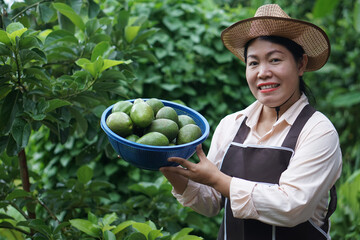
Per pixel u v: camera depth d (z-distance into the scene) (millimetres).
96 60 1646
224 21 3359
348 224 2863
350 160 3967
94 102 1892
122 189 2889
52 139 2188
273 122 1521
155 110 1470
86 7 2279
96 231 1654
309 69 1647
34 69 1625
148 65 3102
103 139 2023
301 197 1292
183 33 3223
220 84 3264
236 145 1521
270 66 1414
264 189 1324
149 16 3217
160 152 1281
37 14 2131
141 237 1583
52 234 1660
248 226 1440
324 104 4336
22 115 1658
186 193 1558
